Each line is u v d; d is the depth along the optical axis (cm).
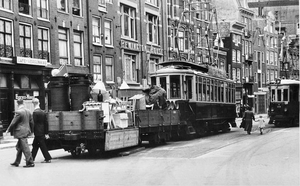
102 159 1506
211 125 2780
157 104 2105
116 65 3891
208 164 1330
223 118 2978
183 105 2334
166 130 2091
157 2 4650
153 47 4475
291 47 9338
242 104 6594
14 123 1311
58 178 1099
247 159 1448
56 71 1652
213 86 2783
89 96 1605
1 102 2795
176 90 2381
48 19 3189
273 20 8388
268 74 8138
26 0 3045
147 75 4338
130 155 1619
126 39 4066
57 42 3259
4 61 2772
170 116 2139
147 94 2130
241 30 7025
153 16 4559
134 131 1716
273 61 8369
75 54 3453
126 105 1889
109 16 3819
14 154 1830
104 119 1531
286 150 1733
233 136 2598
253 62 7525
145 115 1856
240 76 6988
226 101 3081
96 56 3659
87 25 3562
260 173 1152
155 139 1975
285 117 3500
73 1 3453
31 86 3052
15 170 1258
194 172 1175
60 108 1573
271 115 3591
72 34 3403
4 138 2738
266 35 8056
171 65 2566
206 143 2106
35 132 1414
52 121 1523
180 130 2345
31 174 1174
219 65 6341
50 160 1431
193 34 5356
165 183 1011
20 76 2966
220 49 6406
